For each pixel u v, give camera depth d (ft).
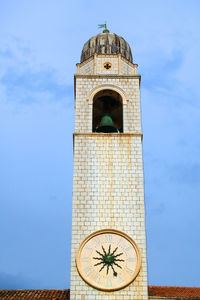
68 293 117.60
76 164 122.01
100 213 115.55
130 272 108.27
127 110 131.54
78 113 130.72
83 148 124.26
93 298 105.40
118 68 139.85
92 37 151.84
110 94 136.87
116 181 119.85
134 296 105.70
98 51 144.66
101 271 108.37
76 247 111.24
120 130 140.56
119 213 115.65
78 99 132.77
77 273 108.17
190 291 115.75
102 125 133.59
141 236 112.68
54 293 117.80
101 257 110.11
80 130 127.75
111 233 113.09
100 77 136.05
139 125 129.39
